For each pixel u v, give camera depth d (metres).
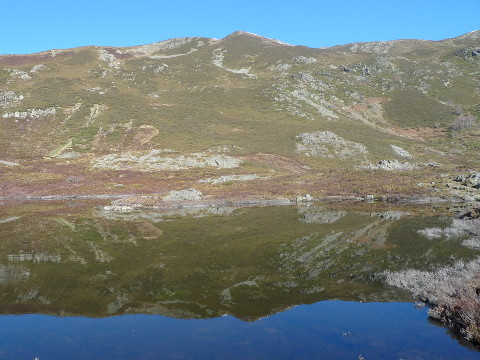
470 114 93.19
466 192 44.06
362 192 46.53
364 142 75.12
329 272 16.64
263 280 15.66
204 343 9.92
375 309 12.30
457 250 19.89
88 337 10.47
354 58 146.50
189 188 46.22
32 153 64.12
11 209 38.00
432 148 76.94
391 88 116.00
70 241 23.86
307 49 157.88
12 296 14.05
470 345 9.68
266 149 69.94
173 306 12.84
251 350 9.46
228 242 23.14
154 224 29.89
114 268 17.75
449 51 148.38
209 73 121.12
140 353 9.38
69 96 89.06
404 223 28.86
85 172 56.09
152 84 108.44
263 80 114.06
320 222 29.88
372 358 8.99
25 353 9.52
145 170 57.31
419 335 10.29
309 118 91.19
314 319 11.48
